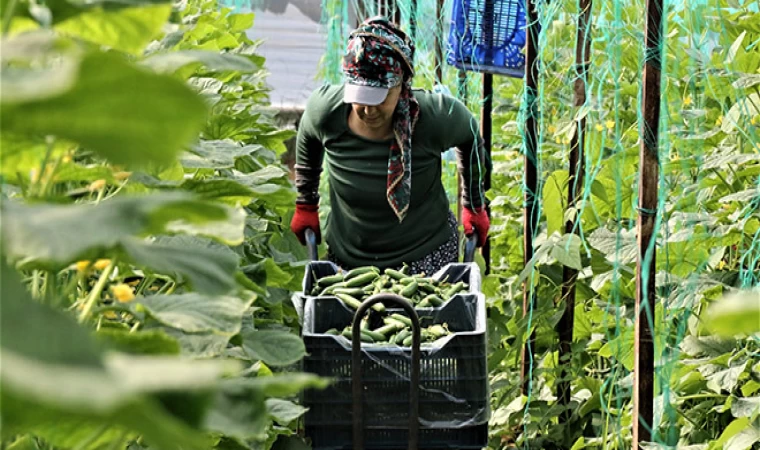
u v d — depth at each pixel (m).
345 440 3.94
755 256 4.39
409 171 5.29
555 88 6.88
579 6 5.36
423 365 3.89
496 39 6.08
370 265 5.59
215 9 7.70
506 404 5.52
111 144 0.91
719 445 3.62
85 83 0.84
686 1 5.05
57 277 2.00
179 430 0.80
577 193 5.38
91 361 0.83
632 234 4.41
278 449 3.71
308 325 4.13
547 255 4.86
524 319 5.26
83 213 1.09
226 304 1.83
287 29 13.55
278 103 13.54
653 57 3.61
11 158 1.48
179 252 1.45
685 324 4.07
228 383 1.41
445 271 5.10
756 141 4.55
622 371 5.06
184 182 2.20
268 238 5.07
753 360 3.88
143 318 1.92
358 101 4.99
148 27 1.39
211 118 4.02
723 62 5.03
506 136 8.22
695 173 5.00
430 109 5.34
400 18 8.38
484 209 5.74
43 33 1.13
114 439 1.41
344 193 5.48
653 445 3.69
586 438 4.87
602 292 5.10
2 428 0.95
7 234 1.03
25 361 0.79
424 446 3.94
